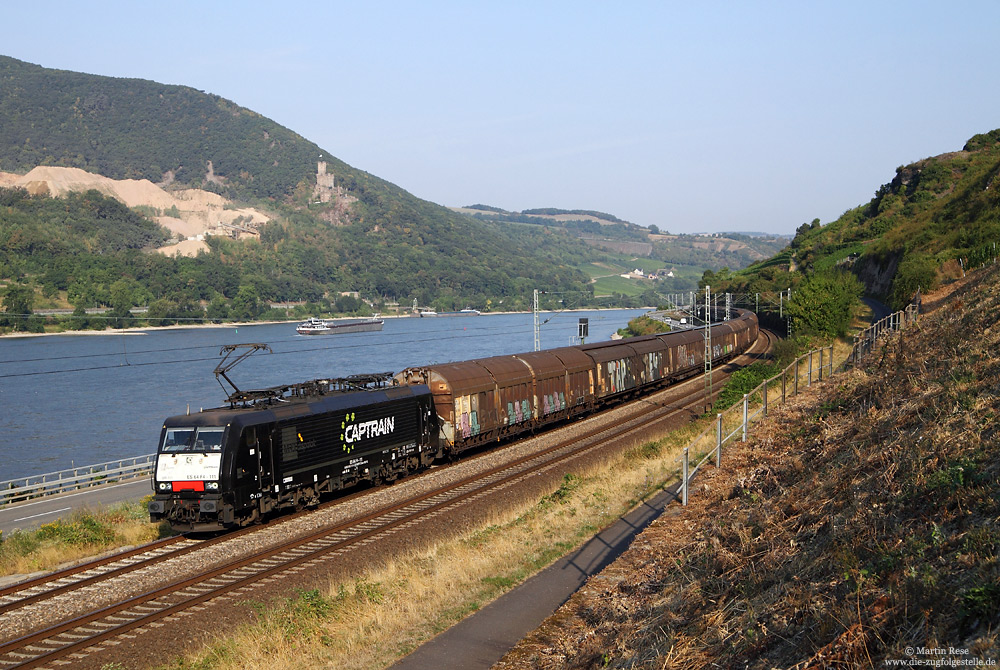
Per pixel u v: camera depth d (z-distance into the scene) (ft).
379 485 93.40
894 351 73.00
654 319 495.41
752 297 405.39
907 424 47.39
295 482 78.23
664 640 34.30
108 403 291.99
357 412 87.81
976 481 32.86
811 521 41.24
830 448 53.88
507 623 45.09
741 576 38.86
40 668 44.32
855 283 229.66
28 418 263.49
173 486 70.74
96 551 71.10
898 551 30.81
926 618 25.36
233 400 78.28
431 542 67.26
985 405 41.34
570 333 564.71
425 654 41.32
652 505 67.82
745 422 75.00
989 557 26.30
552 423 134.92
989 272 106.42
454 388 105.40
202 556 64.69
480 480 92.32
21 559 68.28
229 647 44.91
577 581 51.78
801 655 27.35
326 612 49.44
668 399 162.40
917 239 258.57
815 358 154.40
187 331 595.47
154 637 48.24
